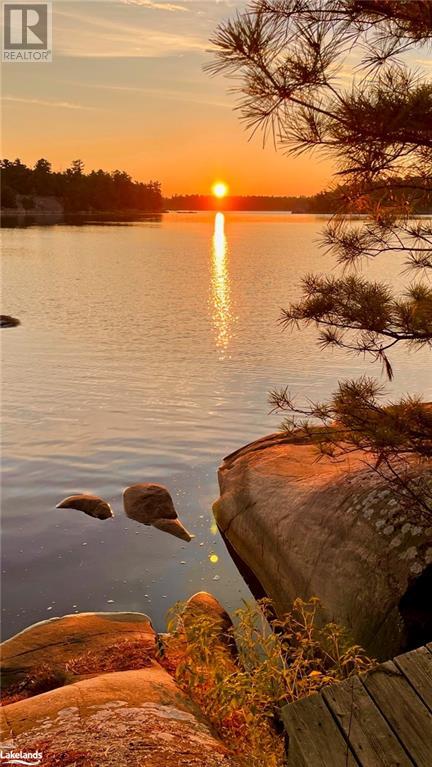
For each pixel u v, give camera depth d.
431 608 5.57
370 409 6.07
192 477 10.54
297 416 13.32
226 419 13.31
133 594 7.20
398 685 3.01
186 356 19.27
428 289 5.75
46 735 3.82
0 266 49.72
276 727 4.33
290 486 8.33
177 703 4.39
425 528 5.89
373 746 2.71
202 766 3.52
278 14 3.85
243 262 56.12
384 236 5.40
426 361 18.55
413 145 4.46
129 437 12.28
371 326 5.52
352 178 4.88
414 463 6.58
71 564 7.84
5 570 7.65
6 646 5.83
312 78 3.99
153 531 8.78
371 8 3.90
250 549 8.05
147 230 130.25
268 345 20.92
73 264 52.66
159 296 33.59
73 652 5.70
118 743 3.71
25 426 12.89
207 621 4.96
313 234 125.44
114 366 17.95
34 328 24.03
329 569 6.45
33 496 9.73
